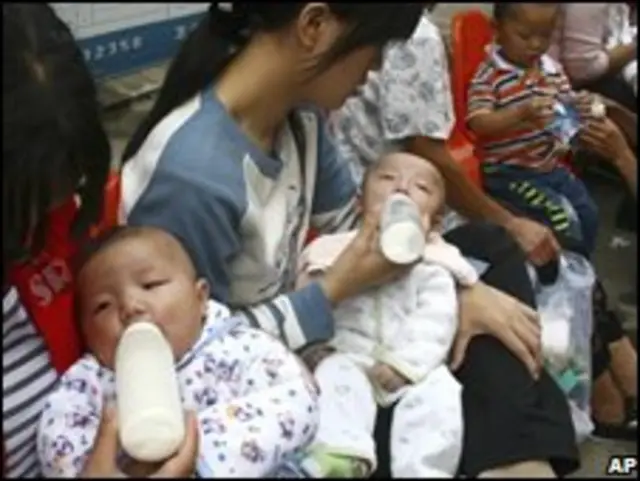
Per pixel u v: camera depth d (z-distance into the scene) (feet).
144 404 2.52
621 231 3.84
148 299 2.88
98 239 2.97
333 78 3.12
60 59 2.39
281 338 3.14
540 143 3.84
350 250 3.32
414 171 3.59
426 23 3.83
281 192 3.33
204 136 3.05
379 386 3.23
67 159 2.42
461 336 3.34
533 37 3.88
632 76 4.14
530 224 3.76
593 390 3.41
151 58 3.64
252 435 2.66
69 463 2.61
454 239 3.67
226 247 3.07
